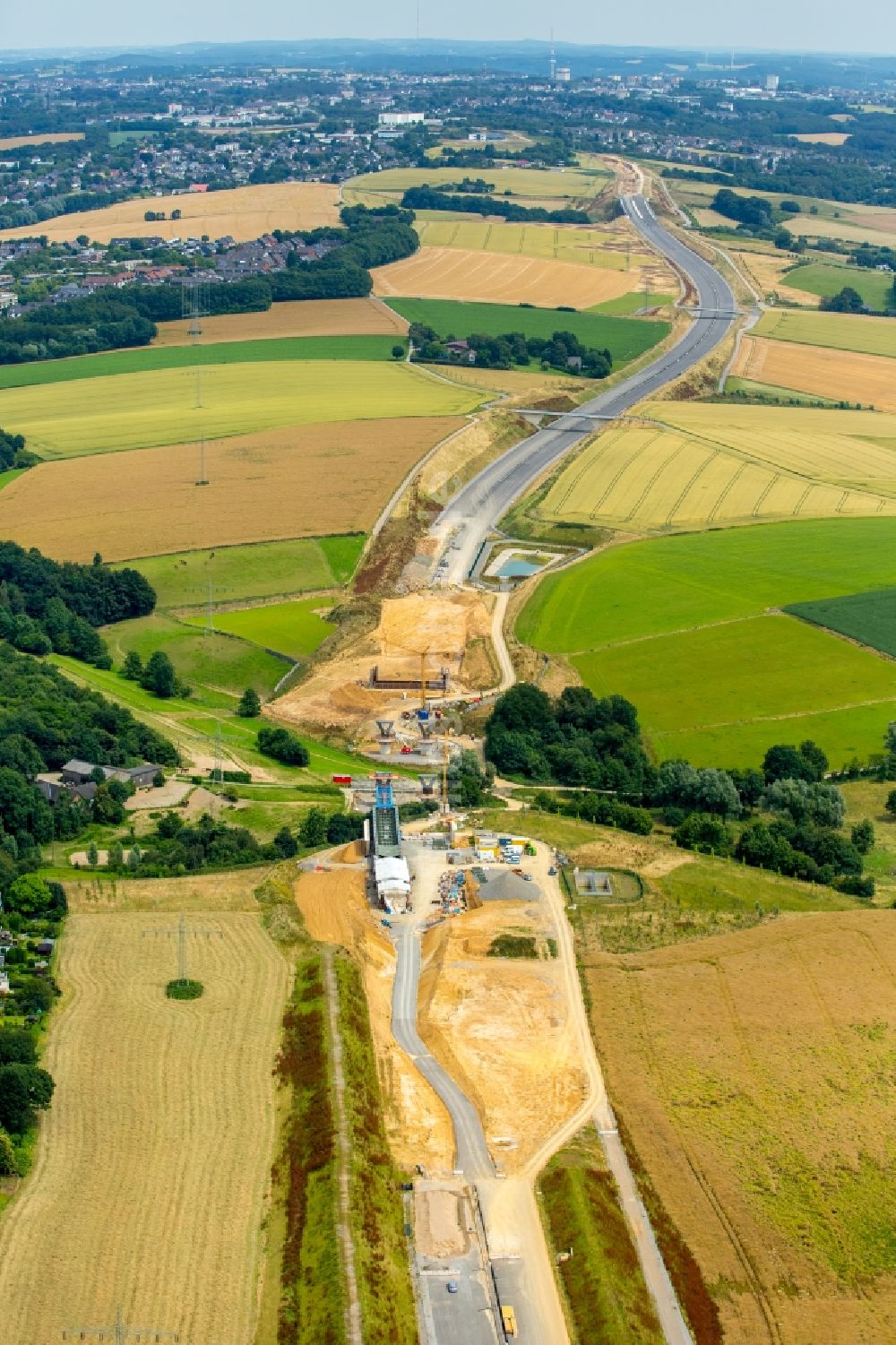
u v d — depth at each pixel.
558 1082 176.25
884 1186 162.62
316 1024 176.75
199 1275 139.50
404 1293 142.12
